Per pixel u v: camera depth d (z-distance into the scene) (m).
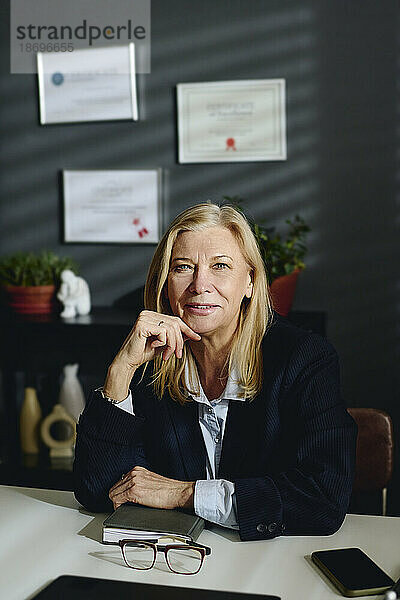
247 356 1.73
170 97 3.68
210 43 3.61
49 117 3.81
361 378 3.60
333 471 1.62
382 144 3.50
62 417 3.61
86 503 1.71
